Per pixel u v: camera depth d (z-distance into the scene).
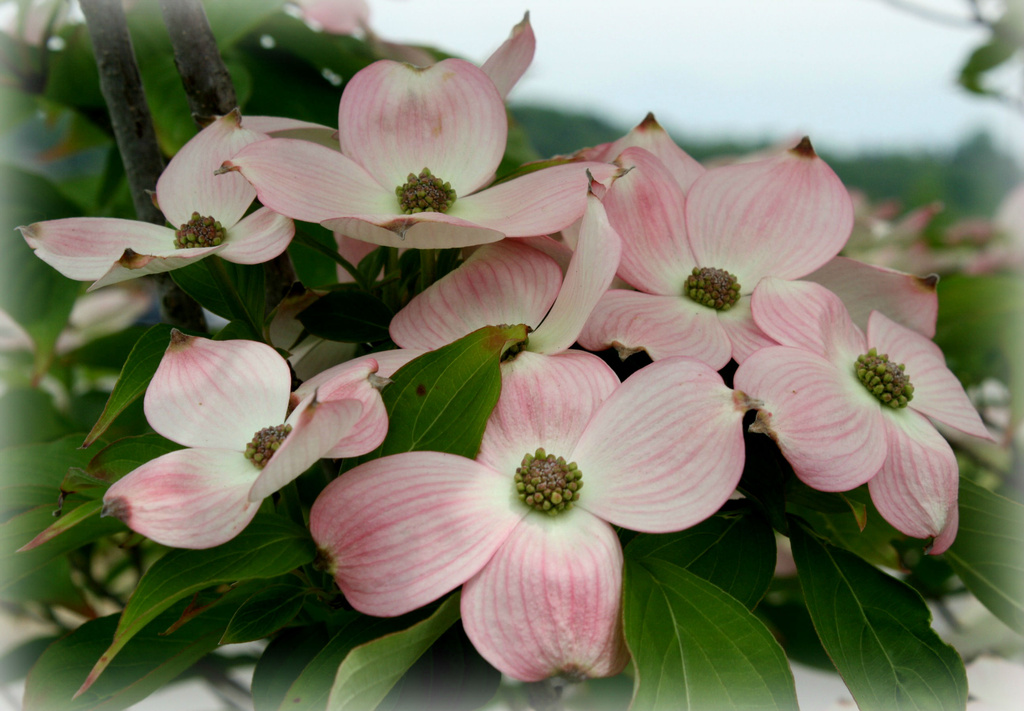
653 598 0.47
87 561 0.63
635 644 0.46
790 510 0.53
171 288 0.55
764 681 0.46
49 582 0.56
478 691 0.48
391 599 0.46
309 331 0.52
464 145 0.51
